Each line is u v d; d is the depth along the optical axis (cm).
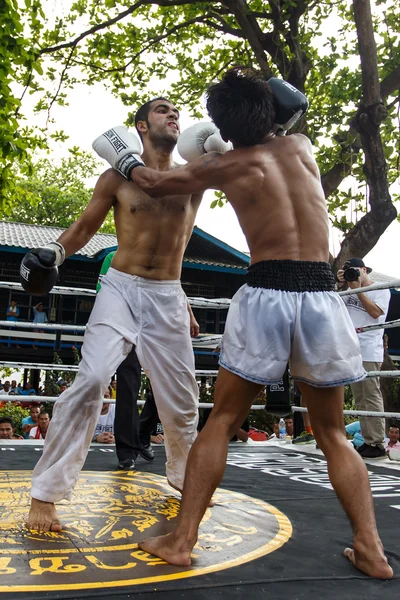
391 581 172
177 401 268
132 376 371
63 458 223
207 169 201
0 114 791
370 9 792
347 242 857
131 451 365
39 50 953
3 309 1561
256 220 197
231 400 193
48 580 160
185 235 271
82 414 229
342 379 190
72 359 1567
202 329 1666
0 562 175
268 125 199
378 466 420
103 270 416
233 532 221
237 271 1605
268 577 171
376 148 816
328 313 192
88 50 1135
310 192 201
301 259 195
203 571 174
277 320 189
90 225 264
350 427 571
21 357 1514
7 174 958
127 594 153
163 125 268
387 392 930
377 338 467
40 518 217
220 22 1061
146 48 1100
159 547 186
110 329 246
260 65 931
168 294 263
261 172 196
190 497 184
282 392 202
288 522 239
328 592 161
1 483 297
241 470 380
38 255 243
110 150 227
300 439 535
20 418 922
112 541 202
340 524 237
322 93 1022
